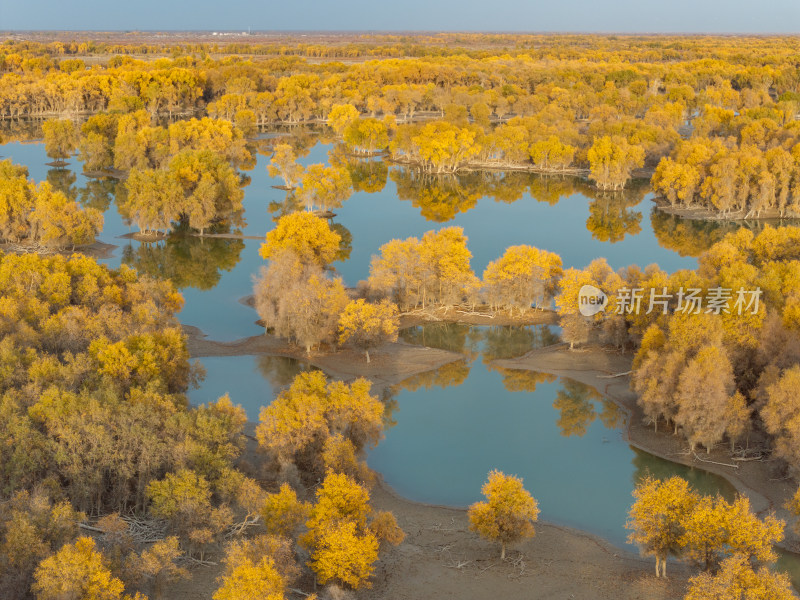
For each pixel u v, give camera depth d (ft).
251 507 190.60
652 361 266.57
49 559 146.00
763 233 393.29
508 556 192.54
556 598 173.06
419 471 241.96
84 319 277.44
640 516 183.21
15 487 188.24
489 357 330.54
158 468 198.49
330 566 164.35
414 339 349.61
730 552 172.76
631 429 268.00
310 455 221.87
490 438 263.90
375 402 236.43
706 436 243.60
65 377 230.89
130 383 242.99
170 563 160.66
